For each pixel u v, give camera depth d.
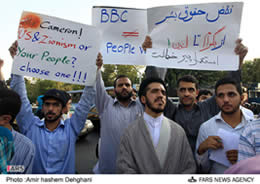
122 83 2.38
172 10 2.21
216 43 2.15
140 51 2.41
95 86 2.14
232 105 1.64
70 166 1.82
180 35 2.20
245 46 2.08
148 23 2.25
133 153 1.45
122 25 2.41
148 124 1.58
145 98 1.63
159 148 1.48
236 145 1.50
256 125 1.43
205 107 2.30
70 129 1.94
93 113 9.64
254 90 14.45
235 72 2.15
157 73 2.48
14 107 1.39
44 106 1.85
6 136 1.33
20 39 1.99
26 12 2.03
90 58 2.12
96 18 2.42
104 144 2.23
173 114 2.35
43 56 2.04
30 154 1.52
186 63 2.16
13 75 1.96
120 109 2.35
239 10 2.11
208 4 2.17
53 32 2.07
